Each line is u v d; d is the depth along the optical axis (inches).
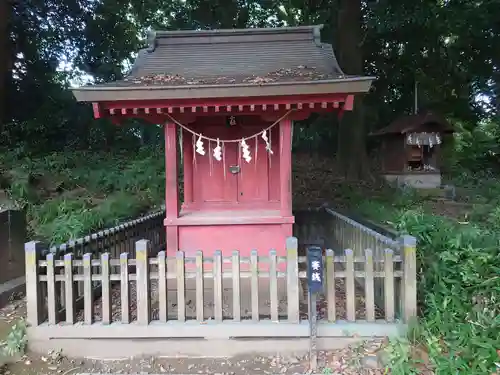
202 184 240.2
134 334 160.2
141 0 645.9
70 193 385.1
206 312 181.8
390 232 232.7
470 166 612.4
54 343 161.9
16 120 582.2
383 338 158.2
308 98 190.2
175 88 185.2
